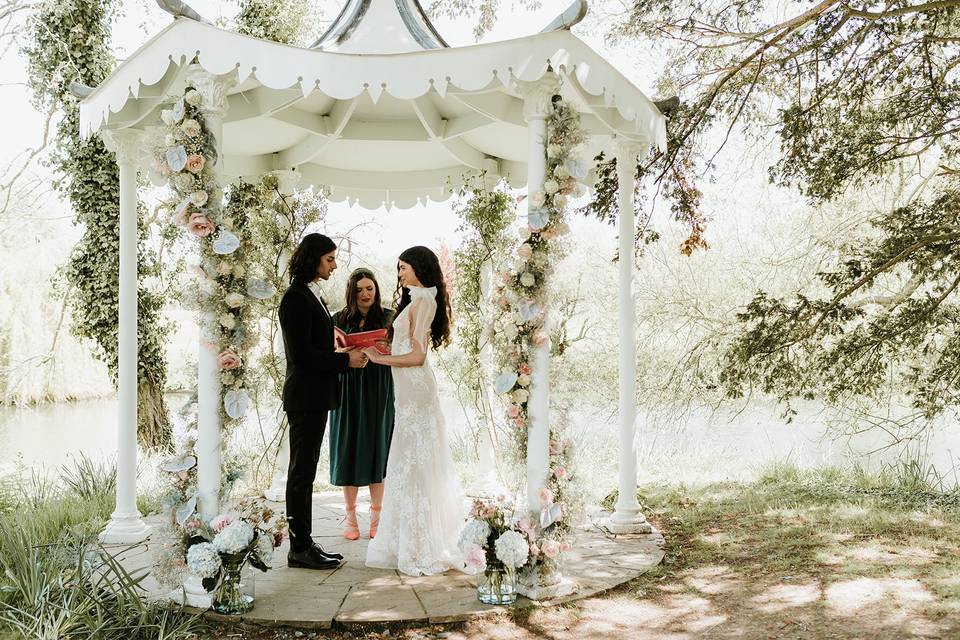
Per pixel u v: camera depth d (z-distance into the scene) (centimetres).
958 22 641
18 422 1247
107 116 409
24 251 1224
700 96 764
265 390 632
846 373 682
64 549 391
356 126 564
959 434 948
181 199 358
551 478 381
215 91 362
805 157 664
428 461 420
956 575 404
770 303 673
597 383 1161
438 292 436
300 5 1020
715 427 1086
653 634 344
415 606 363
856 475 705
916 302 621
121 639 330
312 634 342
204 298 360
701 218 778
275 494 604
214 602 355
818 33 645
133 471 498
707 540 507
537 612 365
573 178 377
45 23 902
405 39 438
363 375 474
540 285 377
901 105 642
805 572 426
